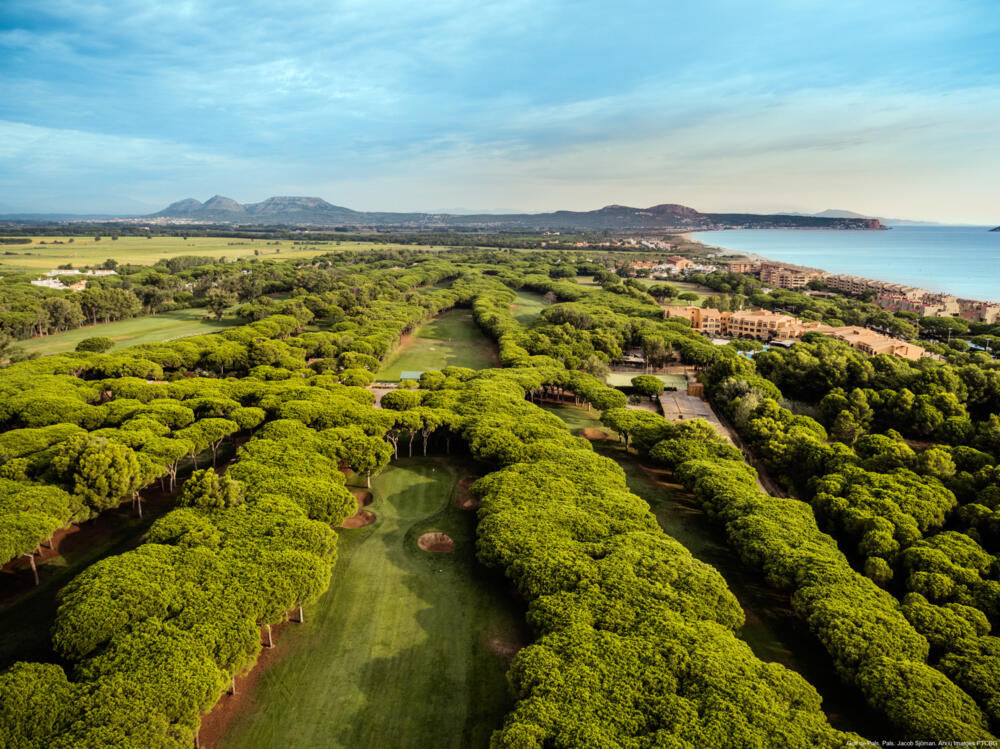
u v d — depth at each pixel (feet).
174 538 215.72
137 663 155.53
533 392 490.49
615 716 147.13
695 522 292.81
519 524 236.22
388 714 173.06
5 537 204.33
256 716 170.40
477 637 206.49
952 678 172.14
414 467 344.49
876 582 227.20
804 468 323.37
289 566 201.87
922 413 380.78
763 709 150.20
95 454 246.68
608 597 193.36
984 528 254.68
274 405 364.58
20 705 139.95
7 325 614.75
